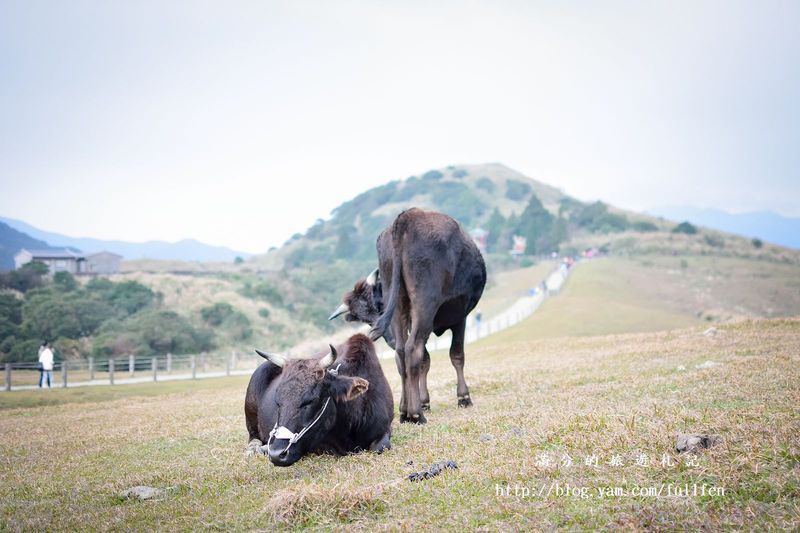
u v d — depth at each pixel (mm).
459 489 6762
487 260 148625
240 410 16688
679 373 13547
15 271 73188
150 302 67750
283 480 8125
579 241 168875
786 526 5195
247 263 179500
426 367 12375
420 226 10805
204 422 14648
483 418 10469
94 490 8703
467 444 8766
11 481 10078
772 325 21781
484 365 22094
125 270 113375
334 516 6391
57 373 42562
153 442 12547
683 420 8422
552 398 11992
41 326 56062
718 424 7922
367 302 14023
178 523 6801
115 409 20391
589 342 25953
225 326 66875
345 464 8484
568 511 5895
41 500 8609
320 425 8367
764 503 5660
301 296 87875
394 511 6379
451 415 11539
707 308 85812
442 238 10828
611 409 9727
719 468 6379
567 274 110500
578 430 8445
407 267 10773
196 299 75188
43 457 12070
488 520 5898
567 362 18578
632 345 21719
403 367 11320
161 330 57719
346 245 160000
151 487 8406
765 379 11234
